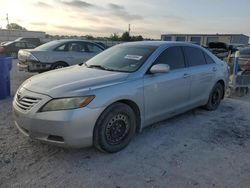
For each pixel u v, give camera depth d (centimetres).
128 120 379
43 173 314
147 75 407
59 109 322
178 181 306
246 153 384
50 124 322
